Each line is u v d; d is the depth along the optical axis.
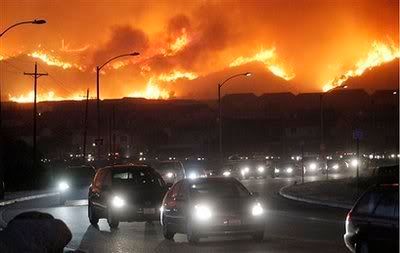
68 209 40.22
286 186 57.66
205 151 152.25
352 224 15.98
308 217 31.47
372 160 103.00
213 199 22.45
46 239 14.35
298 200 43.53
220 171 68.94
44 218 15.46
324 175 83.00
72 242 23.56
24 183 73.44
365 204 15.83
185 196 23.12
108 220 27.98
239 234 22.06
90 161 97.44
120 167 29.55
